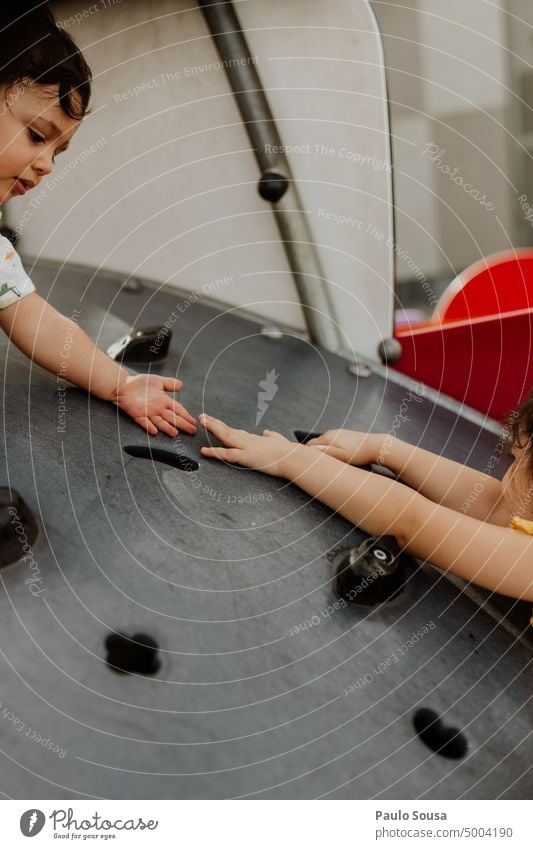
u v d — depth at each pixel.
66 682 0.48
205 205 0.92
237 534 0.60
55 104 0.69
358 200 0.88
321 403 0.83
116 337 0.84
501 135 2.14
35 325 0.70
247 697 0.49
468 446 0.82
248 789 0.45
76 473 0.62
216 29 0.81
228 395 0.79
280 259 0.93
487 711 0.52
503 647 0.58
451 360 0.92
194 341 0.87
